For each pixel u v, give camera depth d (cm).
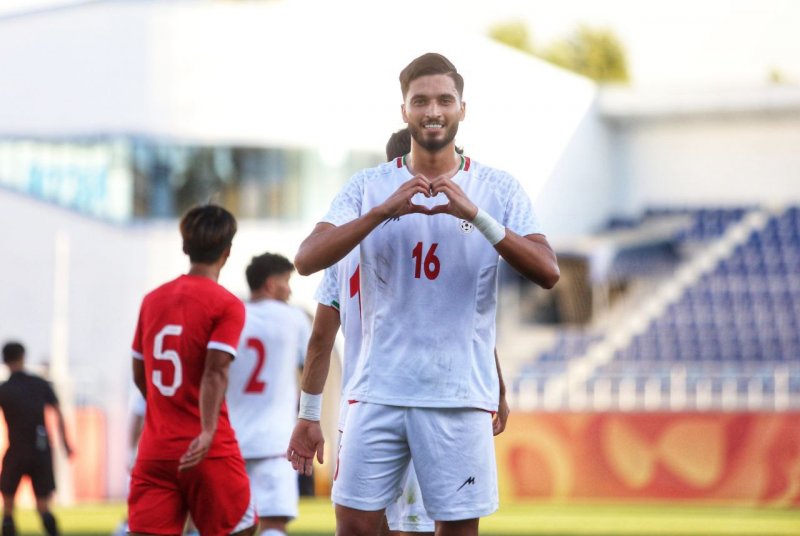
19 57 6075
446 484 1268
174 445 1652
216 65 6081
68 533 3738
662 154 8119
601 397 6041
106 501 5525
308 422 1415
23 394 3341
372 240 1273
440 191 1213
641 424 5025
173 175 6009
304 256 1235
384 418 1276
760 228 7712
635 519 4297
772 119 7975
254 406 2159
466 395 1269
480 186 1293
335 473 1326
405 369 1269
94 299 5931
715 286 7244
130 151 5950
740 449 4928
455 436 1268
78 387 5834
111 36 5988
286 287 2230
